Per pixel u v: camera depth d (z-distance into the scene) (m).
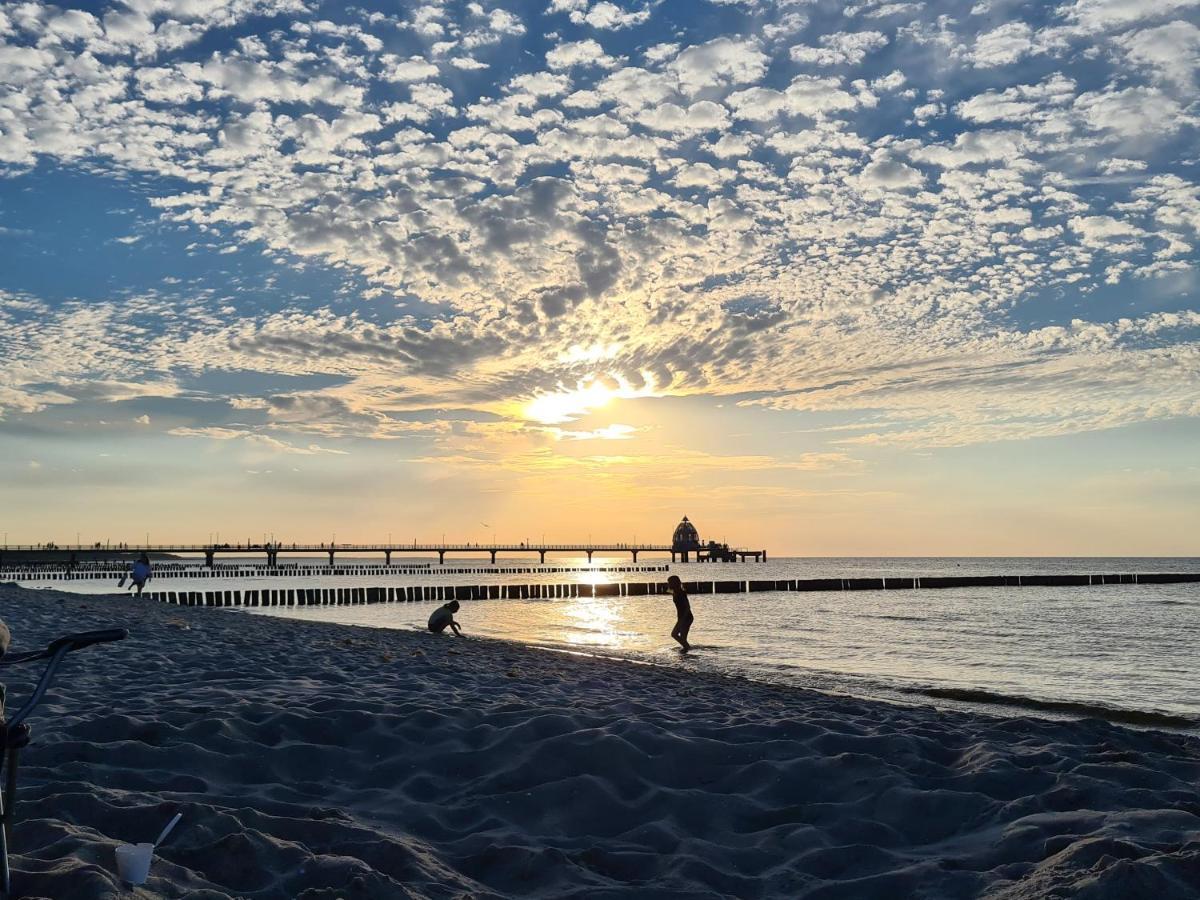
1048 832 4.21
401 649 14.27
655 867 3.92
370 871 3.34
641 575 111.38
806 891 3.70
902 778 5.15
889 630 28.14
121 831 3.71
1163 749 7.67
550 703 8.01
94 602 24.80
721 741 5.93
